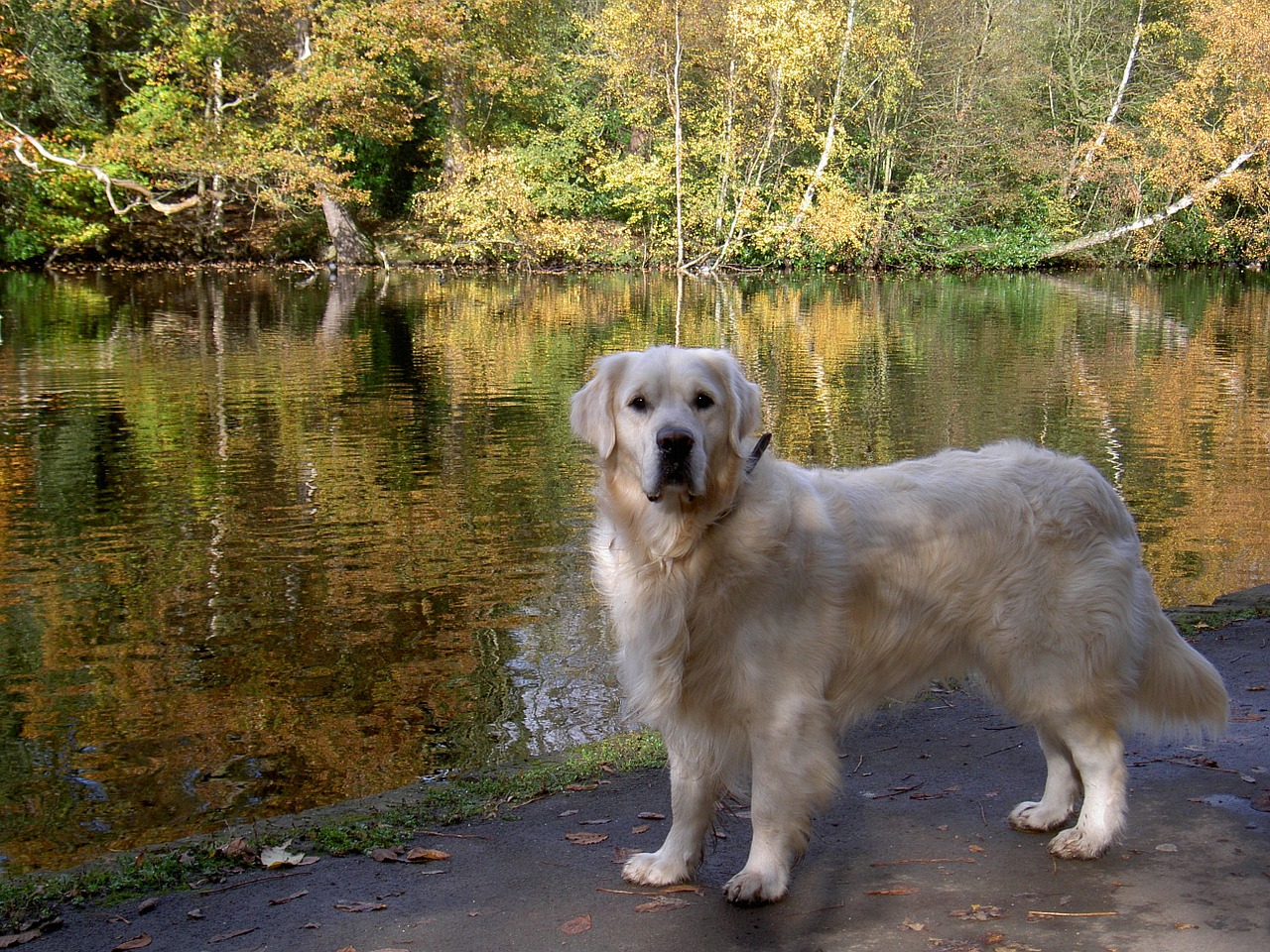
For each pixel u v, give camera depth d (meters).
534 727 5.35
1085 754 3.49
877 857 3.56
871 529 3.40
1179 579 7.61
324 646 6.42
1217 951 2.94
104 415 12.94
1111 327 22.98
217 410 13.32
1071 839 3.51
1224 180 39.28
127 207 32.28
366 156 38.00
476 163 34.81
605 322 22.97
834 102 36.41
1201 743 4.42
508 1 35.16
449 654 6.28
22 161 29.91
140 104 32.44
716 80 36.66
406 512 9.16
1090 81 43.28
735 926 3.14
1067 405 14.20
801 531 3.27
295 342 19.31
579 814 3.98
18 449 11.22
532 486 9.97
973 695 5.12
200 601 7.14
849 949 3.00
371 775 4.87
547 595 7.24
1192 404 14.28
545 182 37.75
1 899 3.41
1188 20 41.38
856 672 3.43
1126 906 3.19
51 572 7.67
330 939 3.11
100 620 6.80
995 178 41.66
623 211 39.47
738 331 21.81
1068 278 37.88
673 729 3.35
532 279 33.84
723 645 3.21
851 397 14.64
